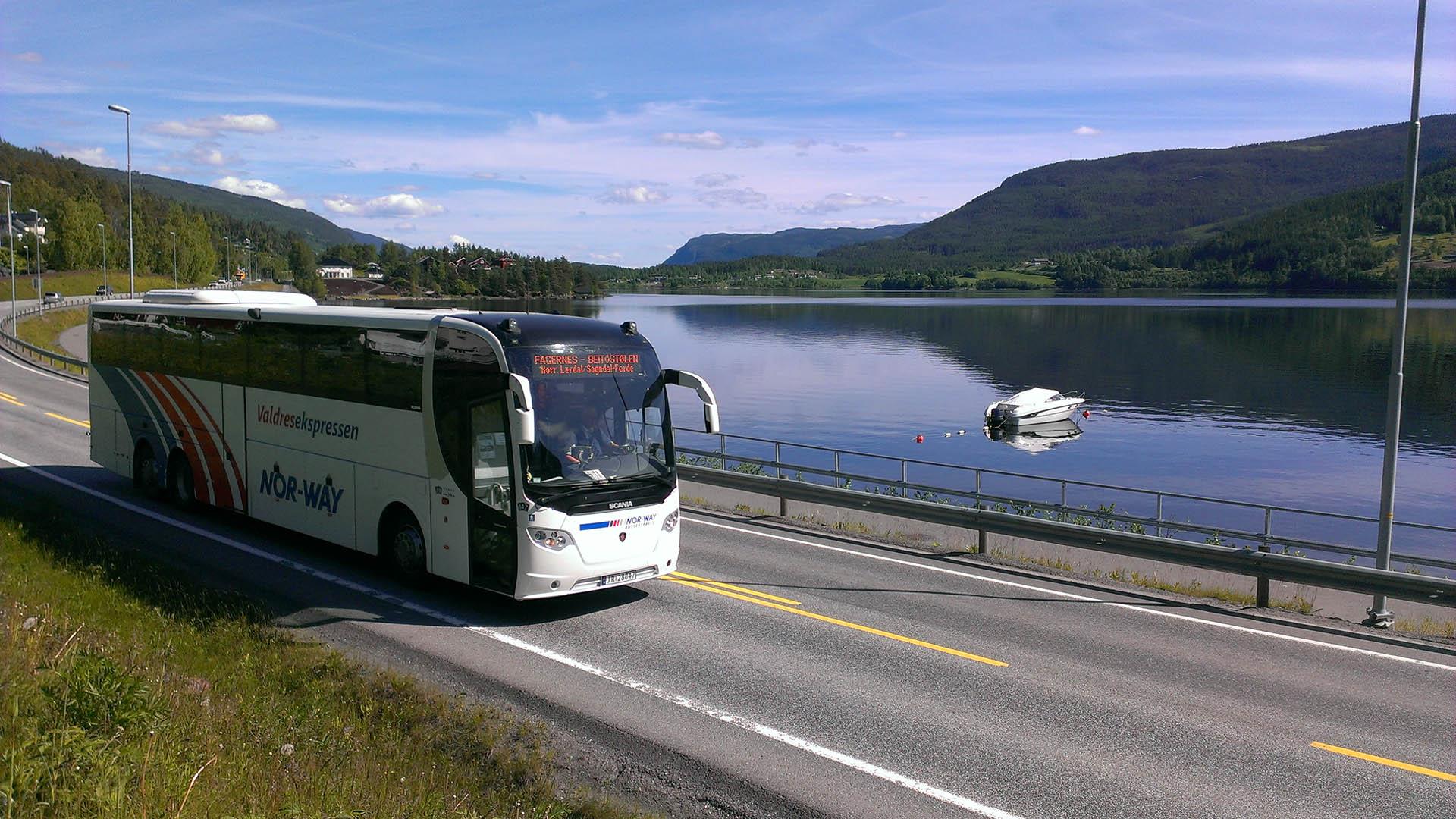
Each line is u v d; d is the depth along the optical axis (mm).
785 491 19828
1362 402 75250
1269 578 13883
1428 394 78375
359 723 8383
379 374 13375
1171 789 7949
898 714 9453
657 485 12539
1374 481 48469
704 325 163500
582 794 7469
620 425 12391
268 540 16031
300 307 16344
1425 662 11508
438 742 8250
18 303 96938
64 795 5562
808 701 9727
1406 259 14617
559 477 11719
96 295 119750
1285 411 71312
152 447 18438
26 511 16297
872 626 12320
